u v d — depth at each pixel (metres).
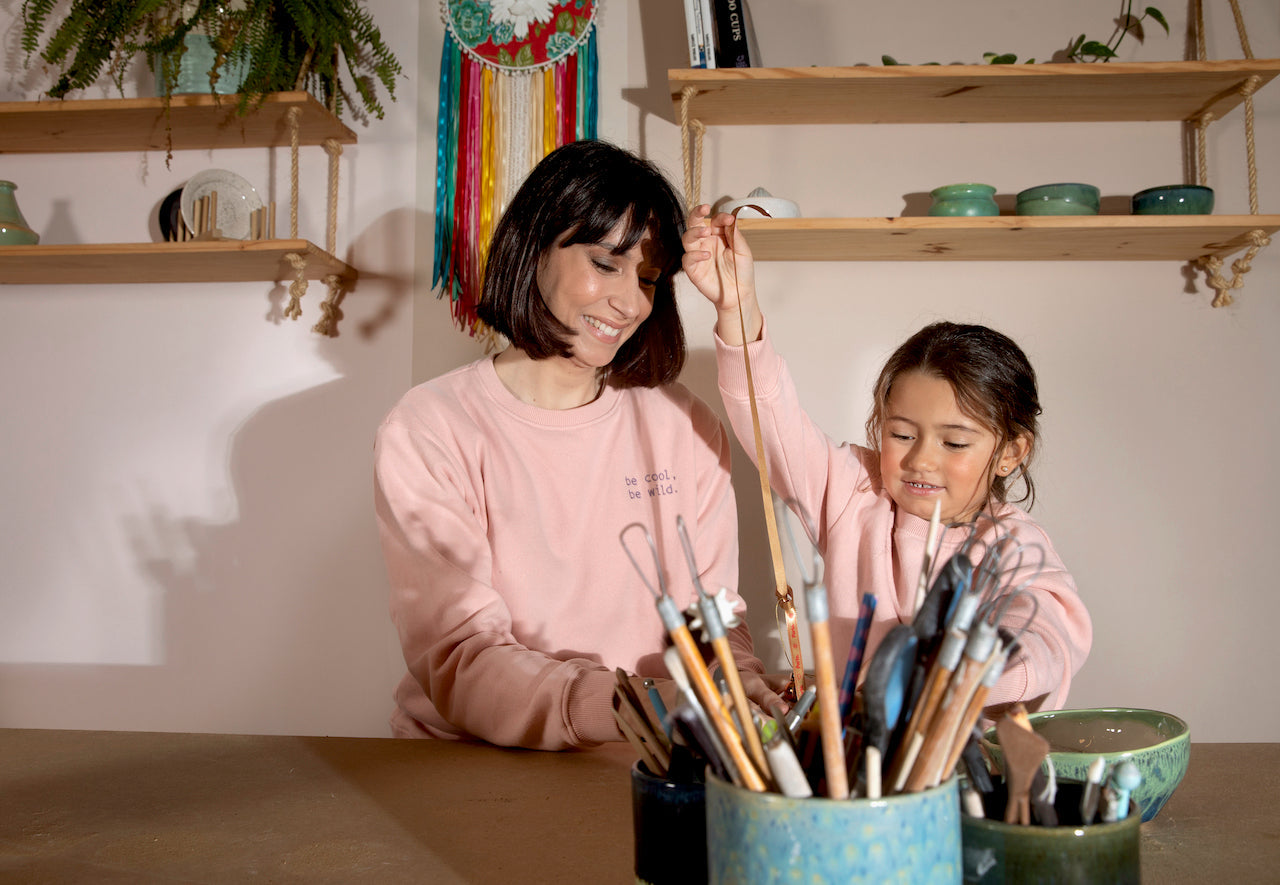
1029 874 0.49
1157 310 1.99
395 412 1.27
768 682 1.03
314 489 2.08
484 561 1.18
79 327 2.13
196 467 2.10
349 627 2.06
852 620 1.33
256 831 0.74
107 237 2.13
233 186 2.03
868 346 2.02
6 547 2.12
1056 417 1.99
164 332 2.12
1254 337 1.98
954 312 2.01
